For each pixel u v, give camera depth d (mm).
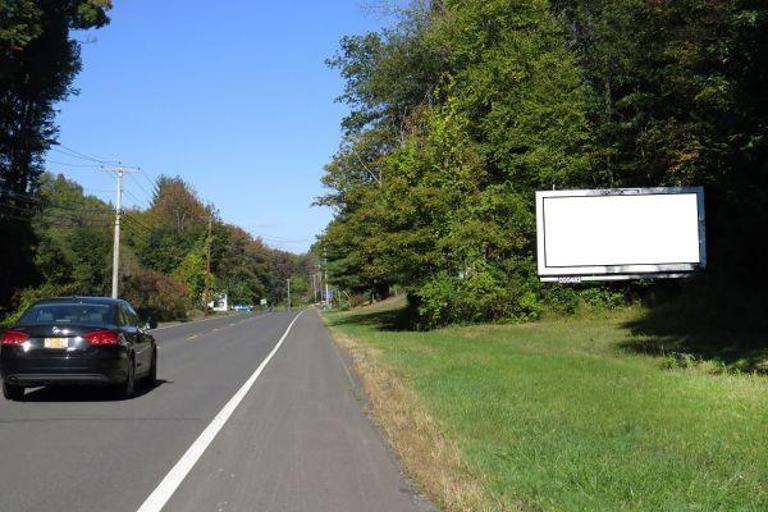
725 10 19688
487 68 33219
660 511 5613
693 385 12133
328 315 65500
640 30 29906
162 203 122625
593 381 12992
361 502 6391
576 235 28484
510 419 9664
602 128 32438
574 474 6633
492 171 33750
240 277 139375
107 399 12688
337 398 12836
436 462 7445
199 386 14617
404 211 29375
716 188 27078
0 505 6332
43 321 12336
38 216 48844
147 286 64375
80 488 6887
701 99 23703
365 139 38125
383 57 40125
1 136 43031
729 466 6945
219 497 6578
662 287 31531
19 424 10219
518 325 29328
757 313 23094
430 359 17516
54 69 41938
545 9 34125
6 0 32438
